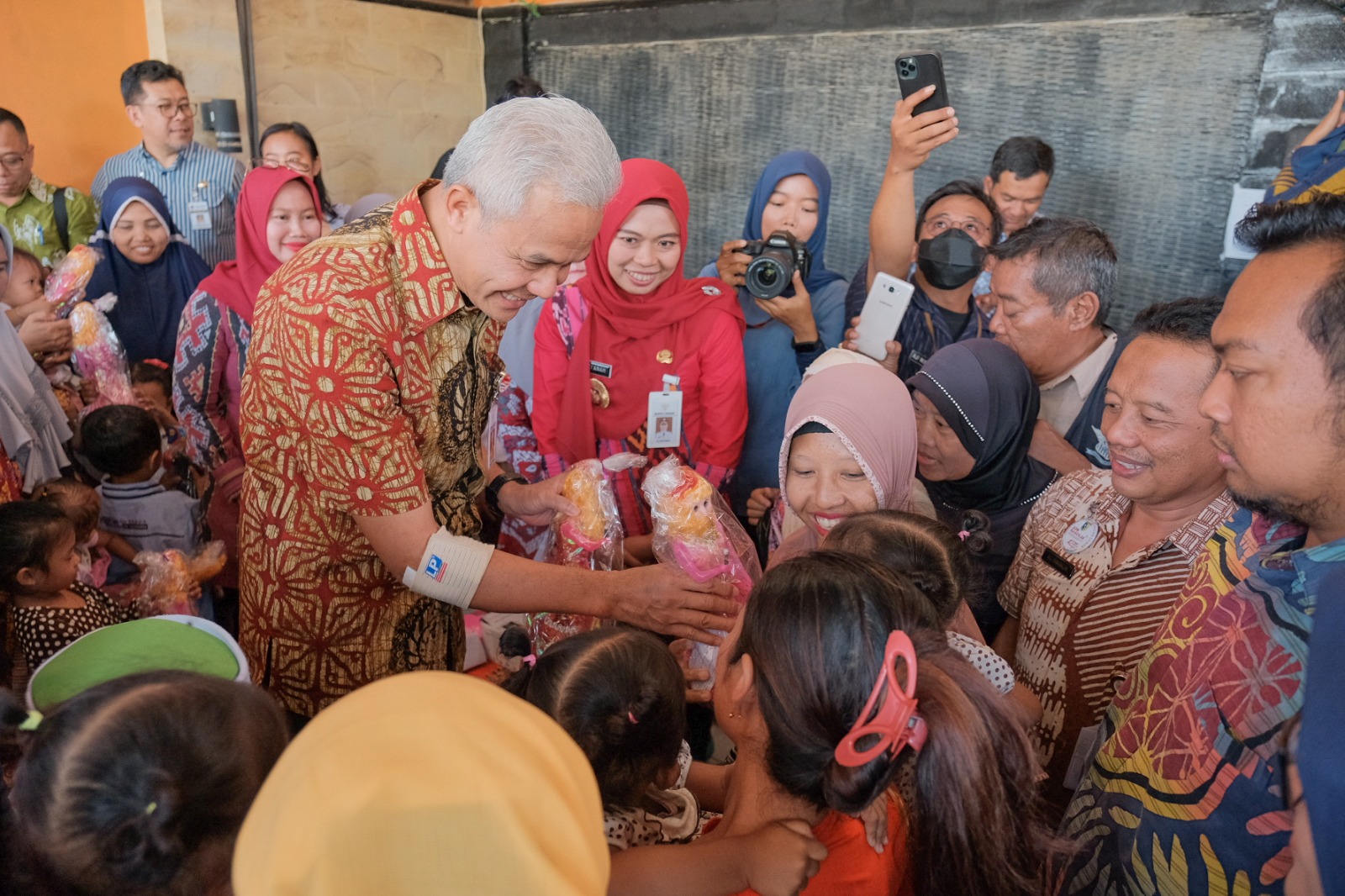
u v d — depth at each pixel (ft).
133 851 2.21
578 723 3.31
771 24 11.44
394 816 1.51
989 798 2.46
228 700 2.46
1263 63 8.57
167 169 11.46
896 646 2.40
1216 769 2.57
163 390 9.00
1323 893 1.62
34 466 6.55
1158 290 9.65
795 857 2.71
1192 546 3.84
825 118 11.32
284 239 7.48
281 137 10.97
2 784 2.76
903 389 4.90
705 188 12.58
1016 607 4.77
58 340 7.63
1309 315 2.10
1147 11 9.07
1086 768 3.38
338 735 1.66
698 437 6.93
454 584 3.94
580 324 6.72
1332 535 2.33
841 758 2.42
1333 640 1.70
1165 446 3.75
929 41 10.40
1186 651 2.80
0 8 11.55
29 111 12.04
